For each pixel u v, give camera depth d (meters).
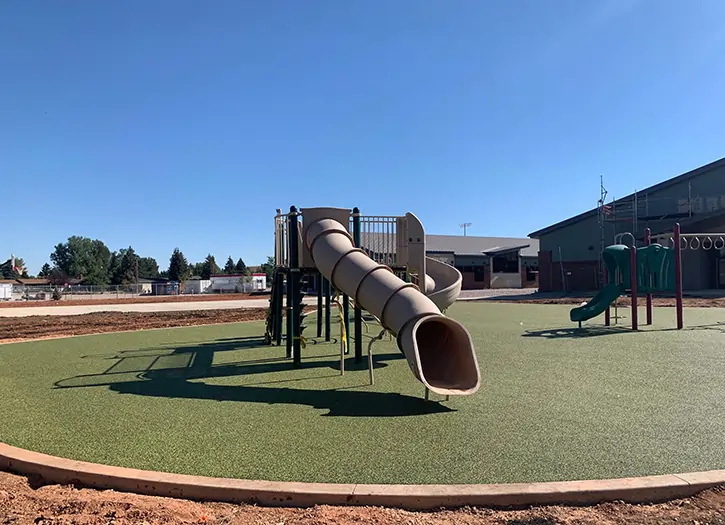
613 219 32.84
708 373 6.97
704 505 3.12
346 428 4.64
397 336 6.09
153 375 7.35
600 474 3.50
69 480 3.64
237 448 4.12
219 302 32.56
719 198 30.33
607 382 6.46
